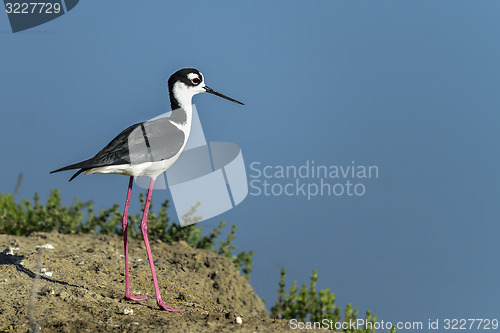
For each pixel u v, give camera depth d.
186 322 9.09
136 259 12.58
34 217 15.30
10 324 8.66
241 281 12.80
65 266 11.36
